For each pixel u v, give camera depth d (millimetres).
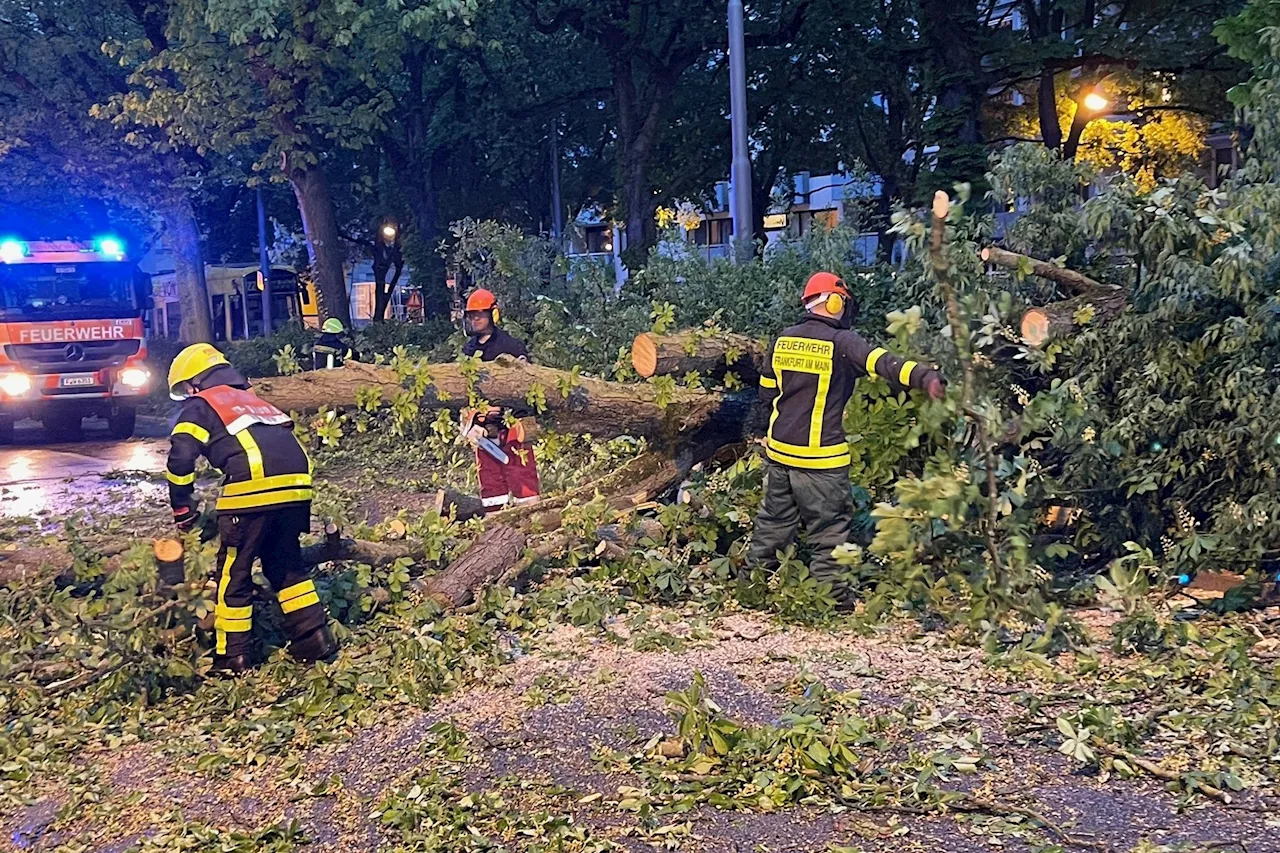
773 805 4062
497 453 8812
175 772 4754
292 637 5918
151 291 18891
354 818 4211
